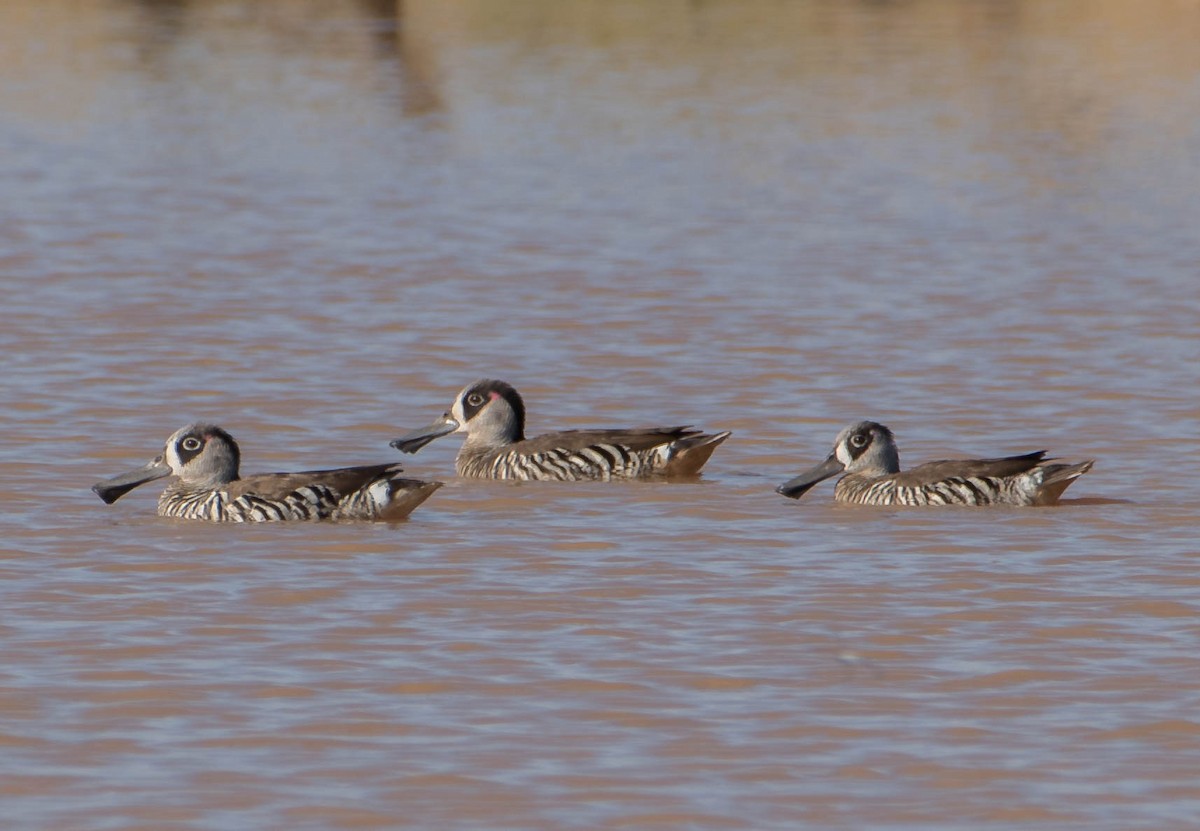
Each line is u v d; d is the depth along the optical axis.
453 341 26.80
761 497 19.22
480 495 19.33
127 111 51.56
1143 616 14.94
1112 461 20.41
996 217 37.56
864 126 48.97
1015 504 18.59
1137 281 31.31
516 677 13.56
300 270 32.28
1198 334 27.17
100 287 30.55
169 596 15.50
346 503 18.14
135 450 20.73
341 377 24.56
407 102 53.19
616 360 25.69
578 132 48.56
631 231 36.19
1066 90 53.84
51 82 56.00
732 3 71.19
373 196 40.09
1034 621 14.80
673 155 45.31
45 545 17.08
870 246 34.72
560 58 60.56
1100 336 27.09
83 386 23.72
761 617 14.95
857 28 66.19
